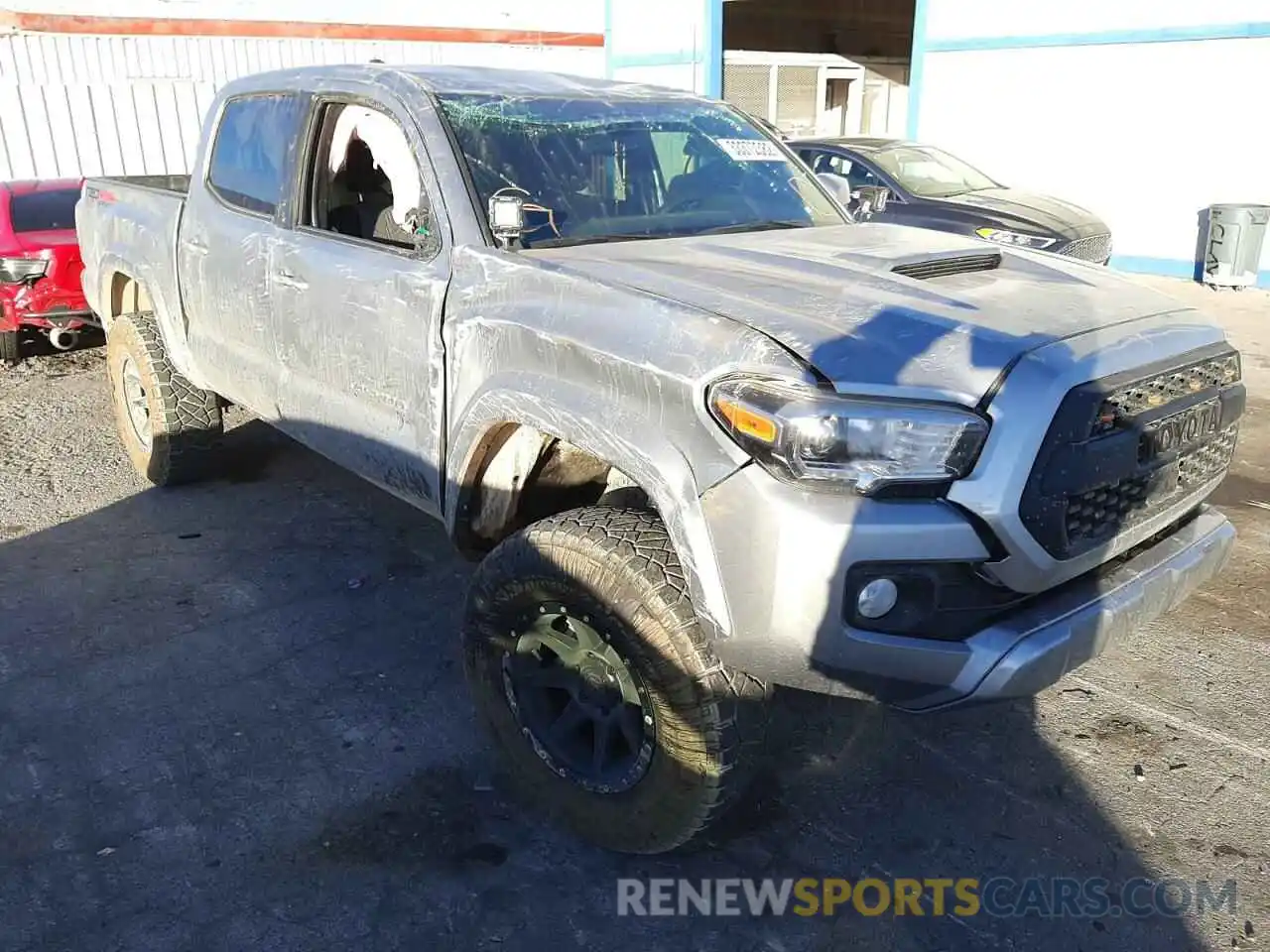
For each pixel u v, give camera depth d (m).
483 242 3.23
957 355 2.43
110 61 15.70
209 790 3.16
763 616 2.38
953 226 9.66
